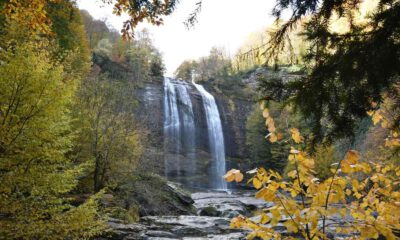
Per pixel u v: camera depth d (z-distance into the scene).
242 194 33.69
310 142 2.88
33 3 6.08
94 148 13.84
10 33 9.03
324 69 2.71
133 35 4.97
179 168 38.75
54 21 20.23
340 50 2.71
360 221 2.48
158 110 40.34
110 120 14.49
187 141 41.78
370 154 12.50
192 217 13.68
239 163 43.62
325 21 2.87
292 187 2.46
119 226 11.00
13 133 6.78
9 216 6.90
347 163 2.38
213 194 29.91
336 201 2.37
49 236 6.81
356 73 2.54
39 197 7.03
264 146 40.88
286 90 2.85
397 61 2.30
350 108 2.78
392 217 2.42
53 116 7.25
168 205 16.20
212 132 44.28
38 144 7.12
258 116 41.69
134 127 15.62
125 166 14.87
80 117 13.62
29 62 6.93
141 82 42.41
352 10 2.90
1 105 6.84
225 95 49.94
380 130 12.95
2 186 6.54
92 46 56.25
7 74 6.75
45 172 7.20
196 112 44.28
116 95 15.70
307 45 3.02
